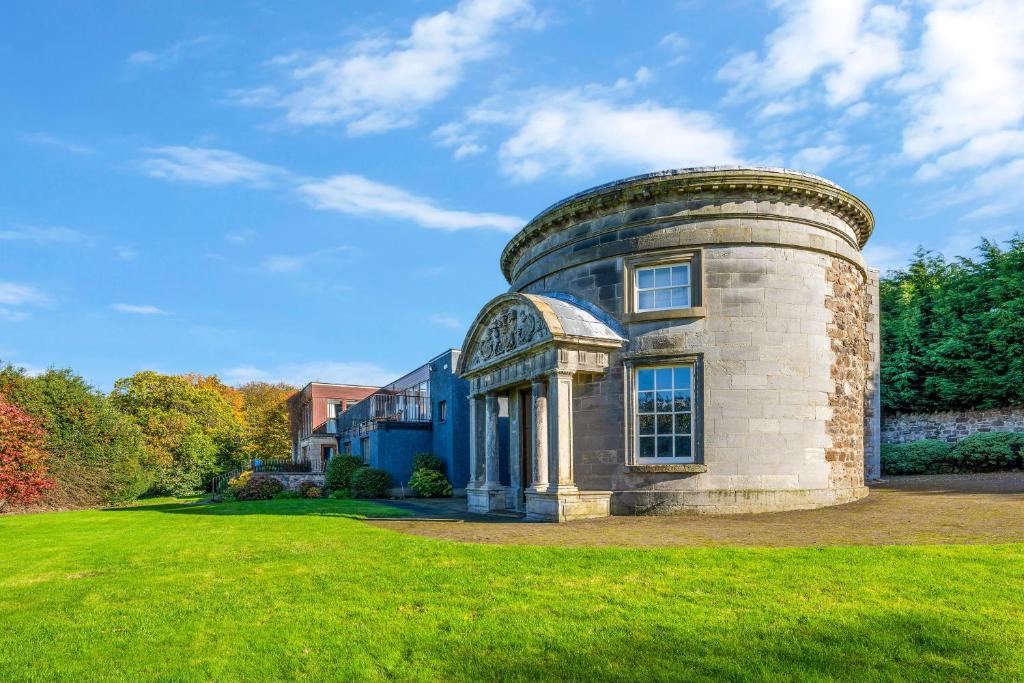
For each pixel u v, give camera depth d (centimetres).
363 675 549
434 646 602
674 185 1501
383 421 3030
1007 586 697
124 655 605
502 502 1803
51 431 2889
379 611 708
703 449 1447
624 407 1516
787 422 1458
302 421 6059
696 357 1477
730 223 1493
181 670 566
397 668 561
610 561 886
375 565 928
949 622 605
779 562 836
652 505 1461
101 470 2964
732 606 675
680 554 907
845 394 1566
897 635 584
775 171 1479
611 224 1587
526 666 554
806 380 1486
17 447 2538
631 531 1200
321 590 803
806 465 1462
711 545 1001
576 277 1652
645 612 665
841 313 1581
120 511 2092
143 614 726
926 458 2380
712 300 1480
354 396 5716
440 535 1238
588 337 1491
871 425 2252
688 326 1485
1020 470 2203
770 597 697
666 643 588
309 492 2970
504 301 1734
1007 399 2416
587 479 1544
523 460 1822
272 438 5947
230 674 557
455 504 2172
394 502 2283
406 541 1130
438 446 2994
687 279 1516
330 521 1499
